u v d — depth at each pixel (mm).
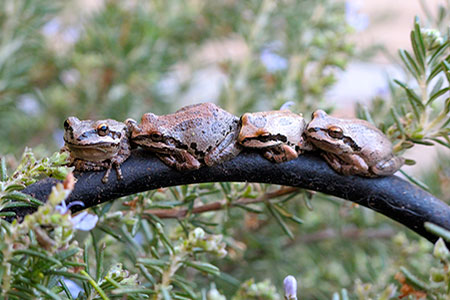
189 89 762
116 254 543
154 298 439
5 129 689
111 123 438
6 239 412
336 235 617
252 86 662
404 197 450
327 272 613
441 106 553
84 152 433
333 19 623
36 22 654
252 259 604
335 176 450
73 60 670
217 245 442
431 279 435
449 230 448
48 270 416
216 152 441
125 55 667
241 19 699
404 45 978
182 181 446
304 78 601
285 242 619
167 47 745
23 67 632
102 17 679
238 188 503
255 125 442
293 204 617
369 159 447
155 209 506
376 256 615
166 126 439
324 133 445
